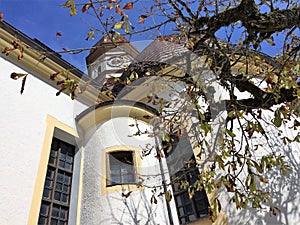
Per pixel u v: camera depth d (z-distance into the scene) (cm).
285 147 639
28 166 549
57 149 677
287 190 570
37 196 534
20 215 484
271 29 329
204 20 350
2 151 517
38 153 587
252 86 379
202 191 619
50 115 679
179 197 667
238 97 689
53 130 662
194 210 616
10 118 572
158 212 615
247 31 353
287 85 292
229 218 503
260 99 368
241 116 355
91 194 615
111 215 573
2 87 597
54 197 606
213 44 356
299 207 553
